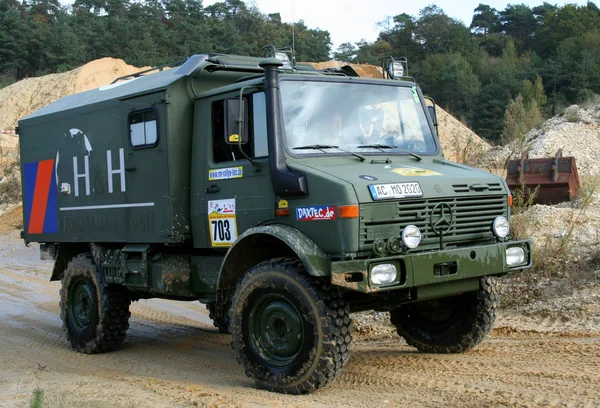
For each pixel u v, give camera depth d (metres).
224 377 7.01
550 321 8.34
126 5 101.69
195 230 7.18
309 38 80.94
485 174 6.70
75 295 8.91
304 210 5.97
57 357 8.41
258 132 6.48
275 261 6.09
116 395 6.18
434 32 97.75
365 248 5.71
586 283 9.17
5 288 14.17
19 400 6.14
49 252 9.53
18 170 33.16
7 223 26.56
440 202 6.11
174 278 7.45
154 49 78.00
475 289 6.51
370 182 5.81
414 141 7.15
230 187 6.74
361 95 6.93
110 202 8.08
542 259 9.93
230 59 7.65
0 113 42.84
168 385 6.60
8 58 77.56
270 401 5.68
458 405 5.34
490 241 6.50
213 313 9.24
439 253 5.86
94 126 8.30
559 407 5.11
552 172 13.34
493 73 81.31
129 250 7.86
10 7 92.44
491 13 123.25
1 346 9.09
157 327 10.12
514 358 6.73
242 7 85.88
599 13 100.06
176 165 7.18
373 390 5.97
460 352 7.14
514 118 26.25
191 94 7.30
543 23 104.62
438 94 72.56
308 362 5.74
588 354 6.64
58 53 77.06
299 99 6.45
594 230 11.07
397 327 7.54
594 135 21.05
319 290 5.76
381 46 99.00
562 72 68.81
